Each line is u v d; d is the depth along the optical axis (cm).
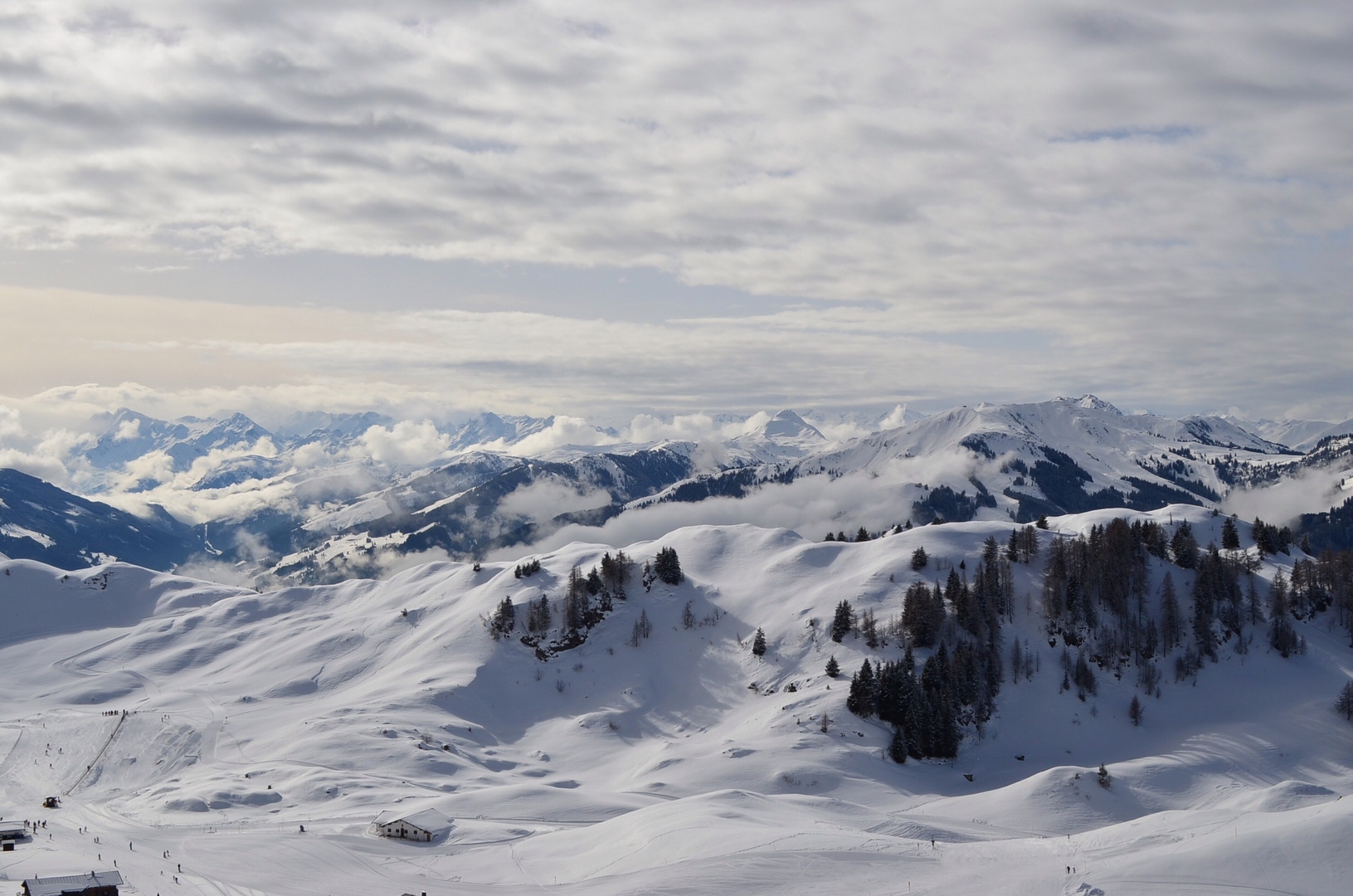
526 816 19300
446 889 14988
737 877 13925
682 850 15300
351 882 15475
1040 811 19088
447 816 19012
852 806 19138
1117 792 19912
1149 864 12900
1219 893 11925
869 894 13275
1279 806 16088
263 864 16512
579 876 15212
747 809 17688
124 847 17938
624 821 17550
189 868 16400
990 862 14362
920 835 17188
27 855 17425
